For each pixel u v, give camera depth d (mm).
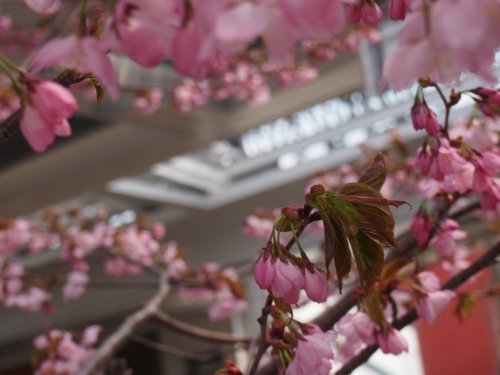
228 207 7938
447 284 1205
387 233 672
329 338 850
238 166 7777
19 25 3600
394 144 2766
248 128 6051
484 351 4887
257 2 407
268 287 704
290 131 7113
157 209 8312
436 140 1021
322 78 5441
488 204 1044
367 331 1065
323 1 375
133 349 9758
